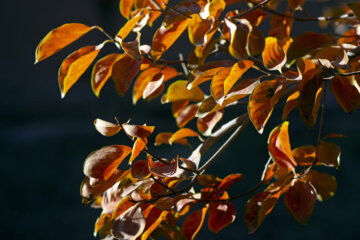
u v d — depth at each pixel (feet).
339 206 20.94
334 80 5.25
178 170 5.04
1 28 47.47
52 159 29.30
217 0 5.02
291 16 5.89
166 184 5.23
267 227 19.25
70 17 46.16
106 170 5.03
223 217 5.35
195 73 5.25
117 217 5.10
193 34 5.11
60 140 33.73
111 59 5.23
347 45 5.37
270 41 5.01
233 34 4.98
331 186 5.42
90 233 19.16
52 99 44.91
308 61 4.98
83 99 44.55
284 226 19.24
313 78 5.00
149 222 5.15
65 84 5.20
